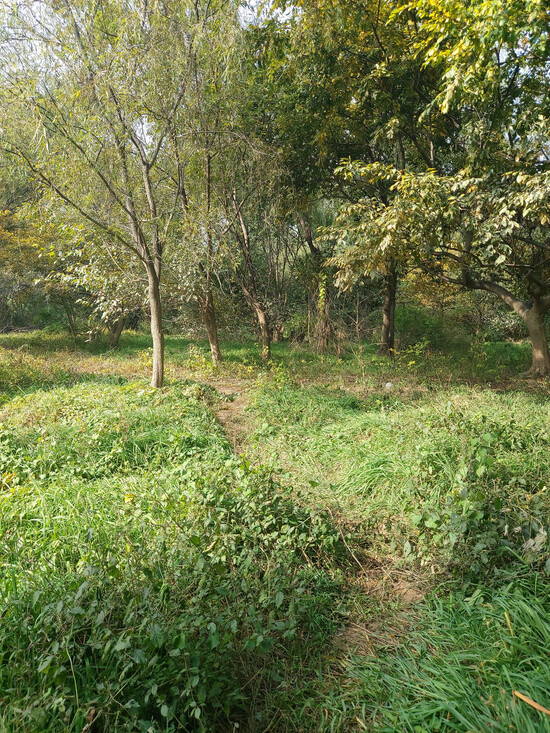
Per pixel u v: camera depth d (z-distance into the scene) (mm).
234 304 17234
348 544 4102
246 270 16672
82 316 21953
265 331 15805
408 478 4730
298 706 2572
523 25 7199
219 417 8438
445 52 8602
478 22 7348
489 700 2312
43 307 26750
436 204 9578
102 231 9758
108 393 8680
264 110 13477
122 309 11914
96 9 8945
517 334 21250
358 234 10656
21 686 2285
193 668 2404
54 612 2605
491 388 10727
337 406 8617
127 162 10102
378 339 19906
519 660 2582
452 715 2357
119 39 8680
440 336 19281
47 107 8625
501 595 3133
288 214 15375
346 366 14328
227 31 9500
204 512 3932
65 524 3955
